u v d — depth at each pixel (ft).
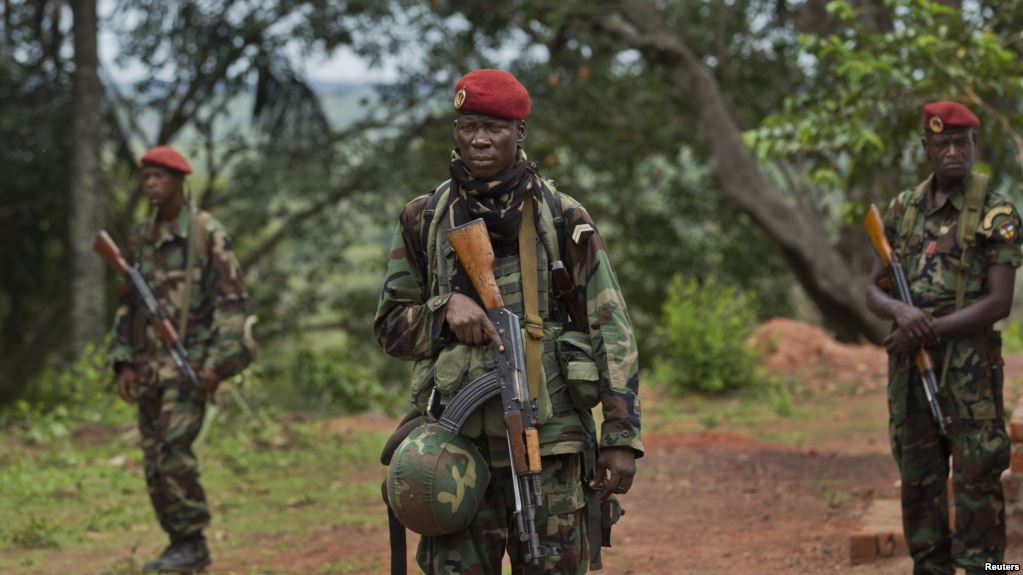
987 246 14.48
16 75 60.95
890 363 15.16
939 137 14.61
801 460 27.40
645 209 79.05
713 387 38.32
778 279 80.64
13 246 68.90
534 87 66.59
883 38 26.61
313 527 22.56
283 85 65.57
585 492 11.08
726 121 59.41
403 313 11.15
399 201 68.23
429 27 65.46
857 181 27.20
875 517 19.47
